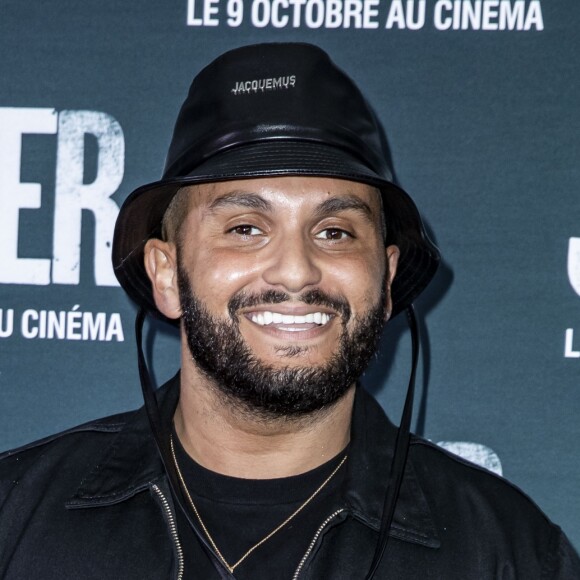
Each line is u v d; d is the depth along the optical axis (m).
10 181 1.58
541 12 1.55
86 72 1.59
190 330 1.14
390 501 1.14
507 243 1.55
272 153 1.10
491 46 1.56
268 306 1.09
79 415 1.59
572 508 1.54
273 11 1.58
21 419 1.59
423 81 1.56
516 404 1.55
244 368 1.09
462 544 1.16
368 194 1.16
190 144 1.17
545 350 1.55
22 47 1.59
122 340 1.60
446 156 1.56
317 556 1.14
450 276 1.56
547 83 1.55
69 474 1.23
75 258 1.59
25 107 1.59
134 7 1.58
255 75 1.15
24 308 1.59
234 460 1.17
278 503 1.17
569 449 1.54
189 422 1.20
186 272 1.16
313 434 1.16
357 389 1.30
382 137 1.57
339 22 1.57
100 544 1.15
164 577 1.13
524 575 1.15
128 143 1.59
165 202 1.23
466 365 1.56
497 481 1.25
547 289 1.55
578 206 1.54
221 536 1.15
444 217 1.56
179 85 1.58
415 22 1.56
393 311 1.36
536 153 1.55
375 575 1.13
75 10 1.59
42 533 1.17
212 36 1.58
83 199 1.59
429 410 1.56
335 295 1.10
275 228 1.11
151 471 1.20
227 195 1.11
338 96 1.16
